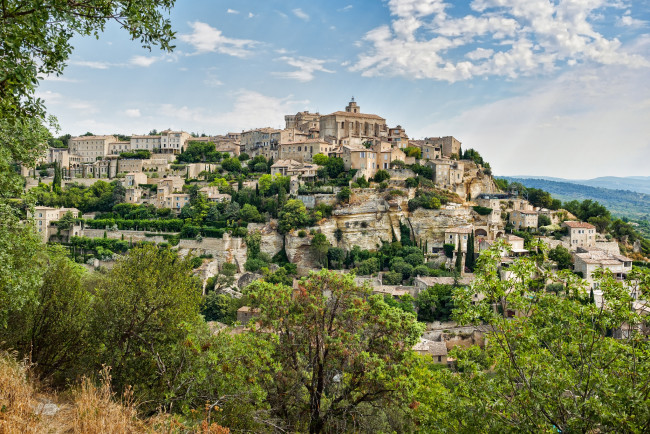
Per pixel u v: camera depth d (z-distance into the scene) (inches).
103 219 6446.9
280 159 7751.0
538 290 975.0
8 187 1142.3
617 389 793.6
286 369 1323.8
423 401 1211.9
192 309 1406.3
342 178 6417.3
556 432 810.2
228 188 6840.6
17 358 1182.3
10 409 762.2
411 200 5866.1
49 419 823.7
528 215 6097.4
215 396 1136.2
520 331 925.8
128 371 1254.9
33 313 1318.9
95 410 812.0
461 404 942.4
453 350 1053.8
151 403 1109.1
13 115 796.0
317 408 1283.2
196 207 6225.4
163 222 6146.7
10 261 1102.4
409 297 4264.3
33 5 704.4
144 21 837.8
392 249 5546.3
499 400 864.3
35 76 759.1
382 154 6609.3
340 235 5777.6
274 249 5782.5
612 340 863.1
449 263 5319.9
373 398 1283.2
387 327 1350.9
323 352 1328.7
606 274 911.7
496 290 917.8
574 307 896.3
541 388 859.4
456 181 6663.4
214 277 5206.7
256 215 5994.1
